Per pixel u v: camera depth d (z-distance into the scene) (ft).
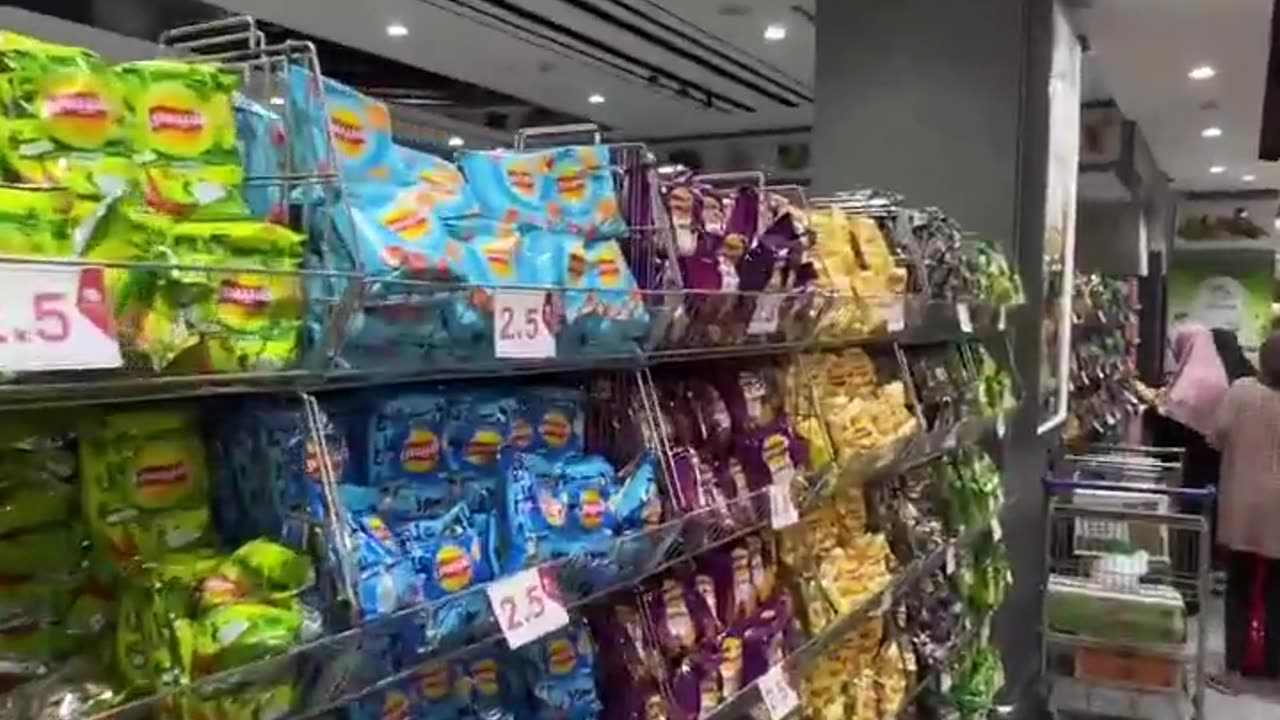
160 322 3.14
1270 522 16.57
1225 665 17.60
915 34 13.10
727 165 38.29
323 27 22.85
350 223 3.74
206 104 3.53
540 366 4.86
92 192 3.05
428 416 4.54
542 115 33.86
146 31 18.83
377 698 4.37
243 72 4.00
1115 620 13.42
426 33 23.56
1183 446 19.95
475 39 24.09
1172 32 17.84
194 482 3.83
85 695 3.27
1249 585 17.19
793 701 6.69
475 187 4.82
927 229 10.14
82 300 2.78
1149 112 26.45
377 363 3.99
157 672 3.35
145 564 3.54
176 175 3.39
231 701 3.38
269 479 3.92
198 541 3.79
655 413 5.79
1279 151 11.25
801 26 23.18
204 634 3.30
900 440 8.81
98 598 3.60
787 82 28.96
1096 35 18.12
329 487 3.78
